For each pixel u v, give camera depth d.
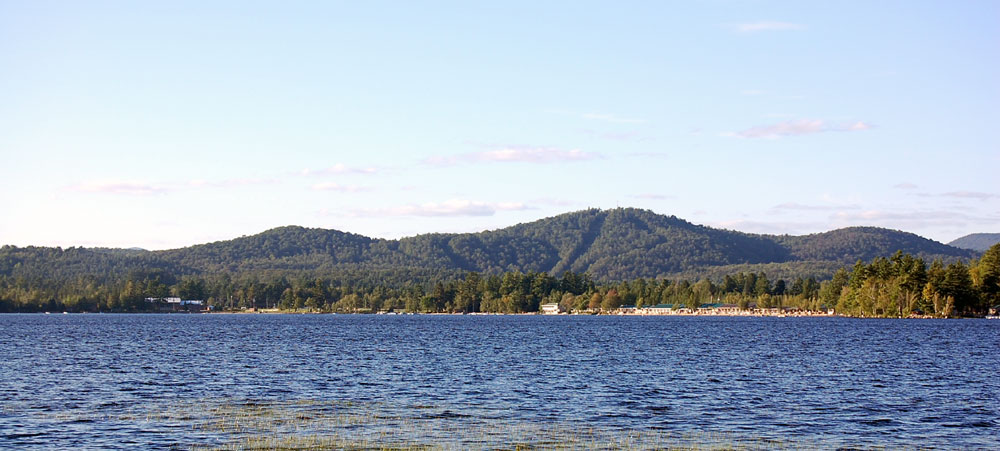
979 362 91.12
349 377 73.06
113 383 67.56
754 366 85.38
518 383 68.50
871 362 90.94
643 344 127.50
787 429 47.81
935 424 49.72
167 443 42.50
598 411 53.62
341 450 40.97
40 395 59.62
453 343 129.62
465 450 41.31
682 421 50.09
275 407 54.38
